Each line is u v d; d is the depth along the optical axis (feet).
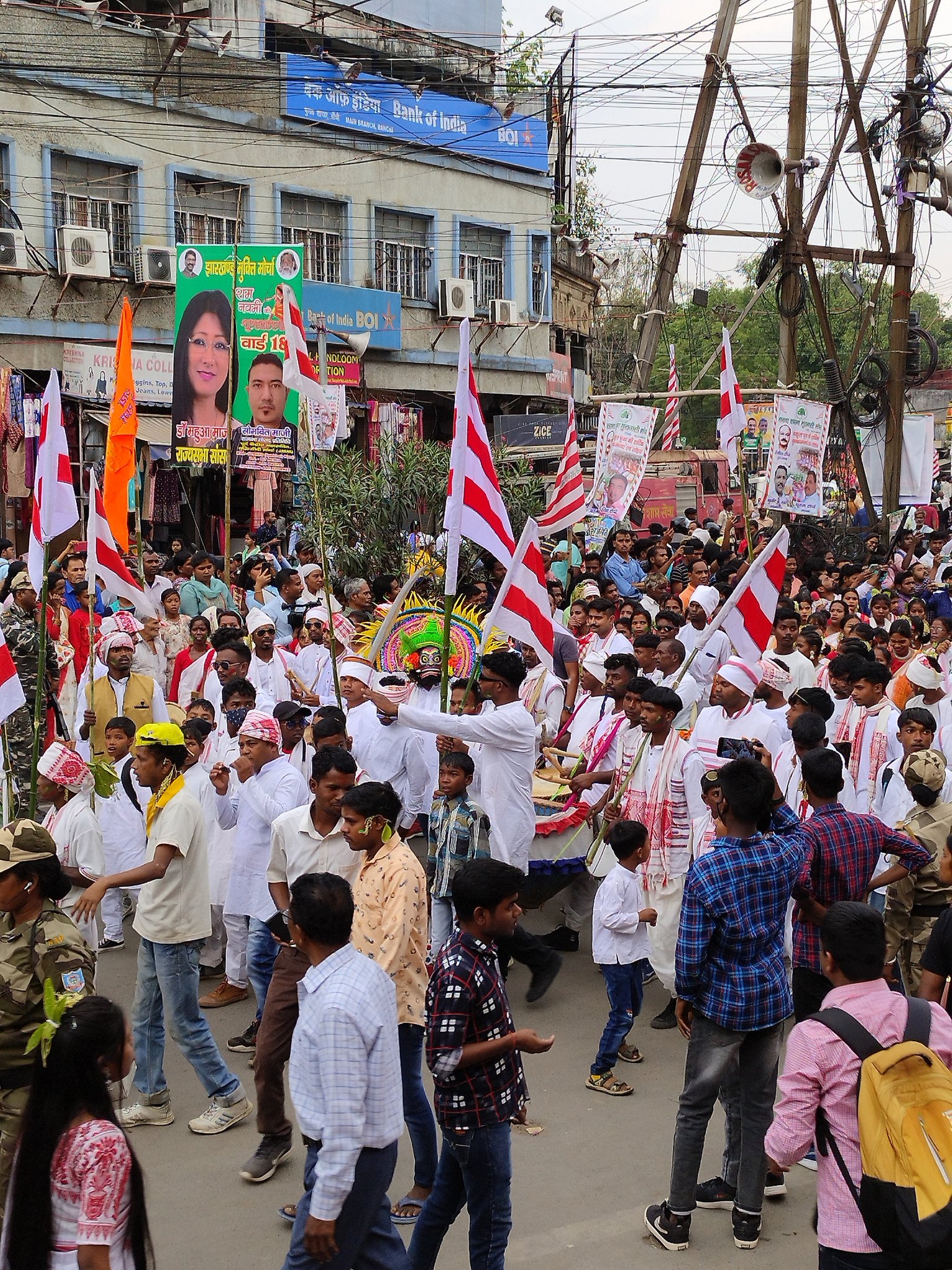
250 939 21.85
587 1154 19.10
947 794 21.94
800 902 17.75
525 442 81.97
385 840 17.35
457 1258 16.42
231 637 29.94
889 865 21.71
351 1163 12.40
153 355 65.21
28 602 33.19
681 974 16.19
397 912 16.75
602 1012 24.63
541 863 25.49
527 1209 17.49
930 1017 12.39
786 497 52.90
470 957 14.07
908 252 71.10
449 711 25.77
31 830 14.62
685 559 52.60
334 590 45.85
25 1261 10.84
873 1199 11.56
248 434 52.37
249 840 22.93
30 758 31.81
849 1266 12.10
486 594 39.11
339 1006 12.66
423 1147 17.17
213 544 70.38
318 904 13.00
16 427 58.90
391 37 80.18
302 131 74.59
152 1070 19.81
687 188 64.13
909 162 68.74
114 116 65.21
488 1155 14.07
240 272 52.03
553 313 100.53
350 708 25.79
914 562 59.88
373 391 79.56
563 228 97.96
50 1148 10.96
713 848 16.46
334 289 74.54
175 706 30.99
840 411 73.61
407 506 47.32
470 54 86.33
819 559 52.70
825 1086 12.32
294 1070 13.15
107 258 63.46
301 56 73.41
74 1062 11.13
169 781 19.19
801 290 68.03
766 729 24.58
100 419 61.62
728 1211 17.65
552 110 91.50
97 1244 10.62
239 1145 19.26
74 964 14.29
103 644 30.07
